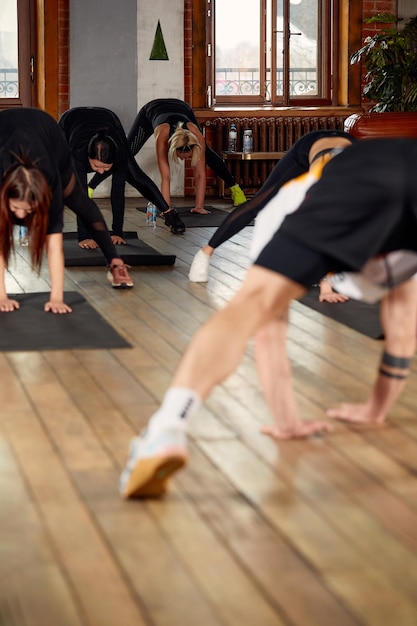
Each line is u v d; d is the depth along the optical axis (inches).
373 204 98.9
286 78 457.4
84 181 262.8
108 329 182.5
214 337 94.6
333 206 98.7
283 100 460.8
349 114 466.9
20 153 175.8
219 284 233.5
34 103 449.1
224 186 450.9
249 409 135.5
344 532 95.8
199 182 381.1
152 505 101.7
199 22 451.2
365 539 94.3
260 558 89.8
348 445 121.4
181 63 445.7
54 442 121.7
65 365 157.8
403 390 145.9
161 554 90.5
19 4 441.4
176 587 84.0
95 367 157.1
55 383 147.9
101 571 87.0
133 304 208.8
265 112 460.1
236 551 91.3
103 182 447.5
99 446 120.3
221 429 126.6
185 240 309.4
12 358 161.2
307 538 94.3
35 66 446.6
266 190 168.4
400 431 127.0
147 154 449.4
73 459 115.6
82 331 180.1
